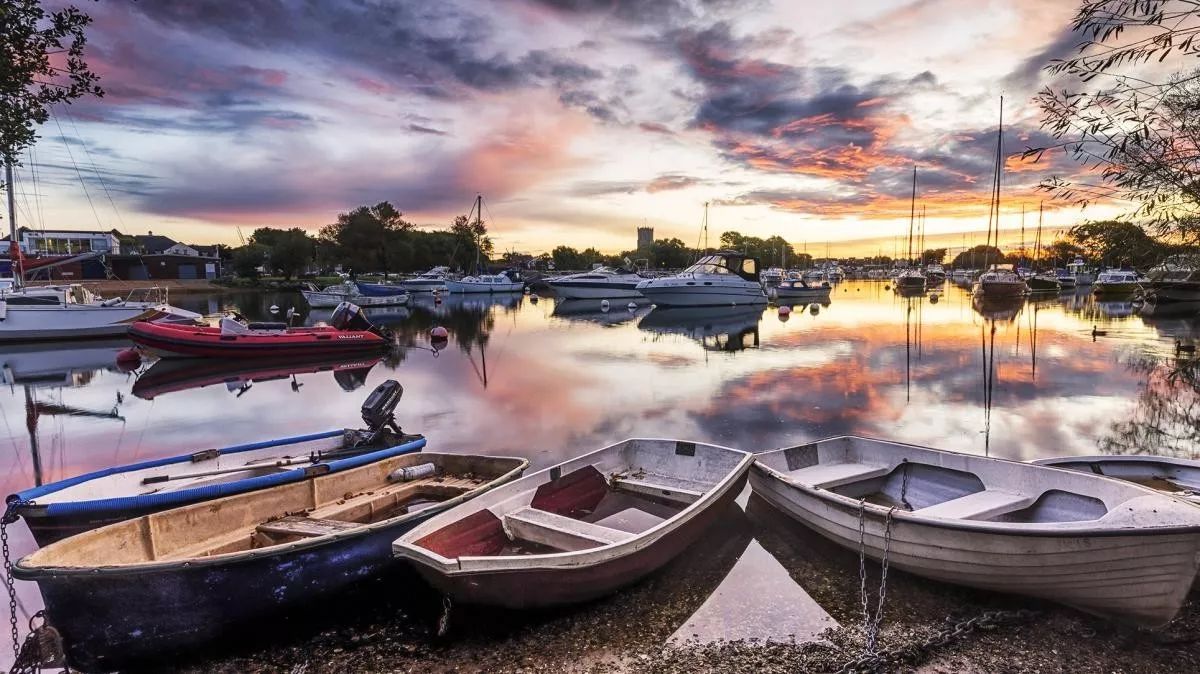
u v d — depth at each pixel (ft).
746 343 83.41
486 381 57.00
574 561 15.90
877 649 15.33
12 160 20.62
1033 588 16.55
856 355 70.59
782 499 21.91
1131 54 14.53
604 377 57.98
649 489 22.90
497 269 337.52
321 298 150.82
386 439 26.50
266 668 15.17
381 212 304.30
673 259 393.91
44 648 13.74
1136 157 17.07
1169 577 14.65
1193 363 35.88
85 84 21.24
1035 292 202.28
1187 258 20.95
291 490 20.29
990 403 44.83
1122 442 34.22
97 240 222.69
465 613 16.72
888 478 24.08
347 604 17.57
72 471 33.04
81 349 81.35
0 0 18.86
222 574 15.20
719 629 16.43
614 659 15.23
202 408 48.08
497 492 19.85
